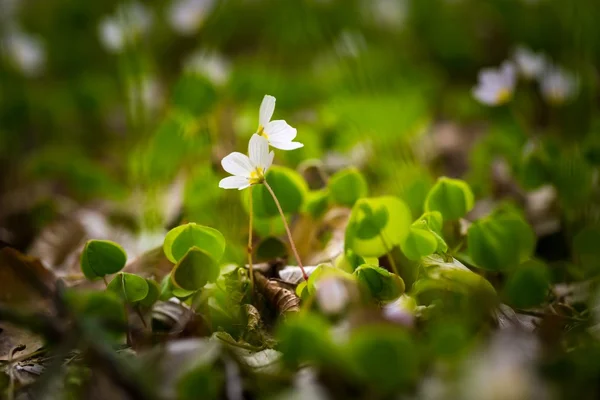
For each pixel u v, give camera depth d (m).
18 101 0.99
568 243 0.62
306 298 0.51
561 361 0.46
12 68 1.00
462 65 1.15
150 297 0.52
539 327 0.50
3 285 0.56
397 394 0.45
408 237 0.52
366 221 0.52
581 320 0.50
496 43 1.15
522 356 0.46
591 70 0.75
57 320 0.46
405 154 0.73
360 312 0.47
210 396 0.46
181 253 0.52
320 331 0.45
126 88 0.77
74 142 1.00
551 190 0.67
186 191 0.63
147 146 0.72
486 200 0.69
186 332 0.51
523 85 0.79
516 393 0.44
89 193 0.77
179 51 1.12
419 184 0.65
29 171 0.80
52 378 0.47
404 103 0.77
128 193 0.76
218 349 0.47
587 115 0.74
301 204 0.56
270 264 0.56
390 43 1.12
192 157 0.69
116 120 1.04
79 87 1.07
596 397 0.45
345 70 0.83
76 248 0.66
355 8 1.11
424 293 0.50
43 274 0.56
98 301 0.49
